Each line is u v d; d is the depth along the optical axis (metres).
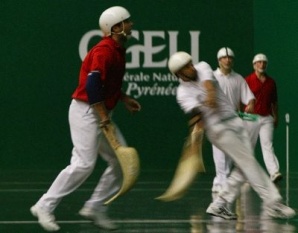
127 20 16.81
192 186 26.61
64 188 16.56
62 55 34.09
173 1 34.56
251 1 34.94
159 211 20.27
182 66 17.55
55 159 34.22
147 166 34.50
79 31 34.09
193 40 34.69
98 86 16.06
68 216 19.23
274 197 17.88
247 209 20.53
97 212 17.62
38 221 18.33
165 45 34.50
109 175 17.42
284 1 32.88
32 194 24.05
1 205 21.38
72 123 16.62
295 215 19.48
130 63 34.28
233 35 34.91
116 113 34.28
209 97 17.33
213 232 16.92
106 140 16.95
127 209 20.66
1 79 33.88
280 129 33.56
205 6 34.72
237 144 17.80
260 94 28.50
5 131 34.03
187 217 19.20
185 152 17.33
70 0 34.03
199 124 17.52
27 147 34.09
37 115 34.09
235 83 24.17
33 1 33.91
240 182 18.69
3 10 33.78
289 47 32.59
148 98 34.44
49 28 34.00
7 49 33.88
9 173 31.81
